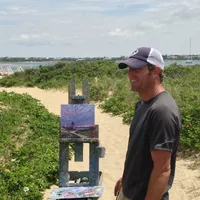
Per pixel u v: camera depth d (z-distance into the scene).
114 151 10.35
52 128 11.69
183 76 25.42
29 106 15.14
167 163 3.30
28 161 8.71
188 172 8.31
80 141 6.48
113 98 16.98
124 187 3.68
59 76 29.00
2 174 7.57
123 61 3.55
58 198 5.67
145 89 3.50
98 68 31.00
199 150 9.43
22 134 10.97
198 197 7.00
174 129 3.30
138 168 3.50
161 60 3.52
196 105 11.04
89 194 5.77
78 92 21.72
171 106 3.34
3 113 12.80
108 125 13.50
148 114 3.39
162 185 3.30
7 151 9.39
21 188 7.07
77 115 6.50
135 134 3.51
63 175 6.50
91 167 6.51
